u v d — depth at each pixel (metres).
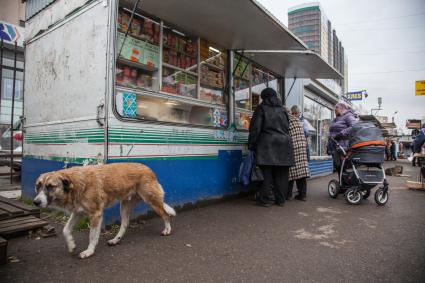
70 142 4.72
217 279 2.71
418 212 5.40
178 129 5.19
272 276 2.78
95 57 4.35
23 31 6.80
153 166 4.75
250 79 7.80
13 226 3.73
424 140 8.37
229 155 6.43
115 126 4.21
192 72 6.02
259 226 4.41
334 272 2.87
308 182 9.46
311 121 12.16
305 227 4.39
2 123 16.08
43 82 5.47
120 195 3.52
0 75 6.45
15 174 8.86
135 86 4.82
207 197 5.83
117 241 3.61
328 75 8.80
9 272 2.81
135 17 4.95
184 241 3.72
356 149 6.00
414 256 3.27
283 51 6.64
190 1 4.63
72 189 3.09
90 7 4.50
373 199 6.72
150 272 2.84
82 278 2.71
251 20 5.30
